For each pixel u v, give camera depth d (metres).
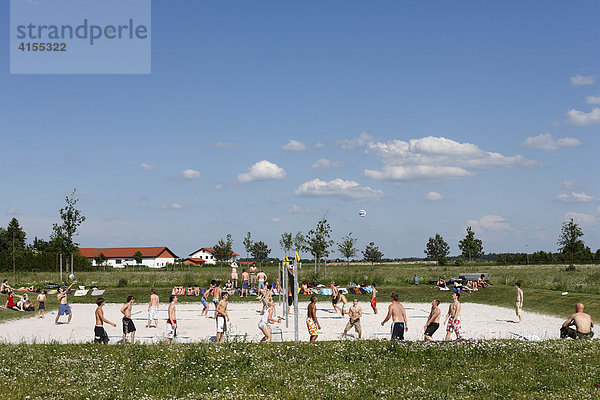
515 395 11.00
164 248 127.12
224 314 17.44
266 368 12.94
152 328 22.81
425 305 32.31
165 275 54.25
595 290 32.34
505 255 98.69
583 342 15.05
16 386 11.45
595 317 24.61
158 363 13.38
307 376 12.33
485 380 12.04
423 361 13.77
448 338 17.28
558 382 11.75
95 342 16.27
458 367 13.24
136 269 77.12
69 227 47.06
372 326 23.19
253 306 31.67
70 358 13.80
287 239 61.53
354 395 10.94
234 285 39.94
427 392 11.12
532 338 17.56
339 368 13.03
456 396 10.93
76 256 70.00
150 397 10.77
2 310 27.92
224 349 14.46
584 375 12.20
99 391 11.13
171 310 17.53
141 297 36.00
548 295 31.44
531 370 12.74
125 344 15.87
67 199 47.03
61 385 11.63
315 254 51.34
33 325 23.58
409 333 20.86
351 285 39.31
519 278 48.34
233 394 10.98
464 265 86.00
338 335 20.48
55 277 50.72
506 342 15.13
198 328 22.70
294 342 15.64
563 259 91.25
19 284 40.12
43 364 13.19
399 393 11.09
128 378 12.09
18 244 90.25
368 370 12.81
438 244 97.44
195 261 132.50
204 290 36.62
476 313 27.95
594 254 91.25
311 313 17.02
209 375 12.44
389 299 35.31
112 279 48.00
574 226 93.25
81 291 37.09
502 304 31.88
